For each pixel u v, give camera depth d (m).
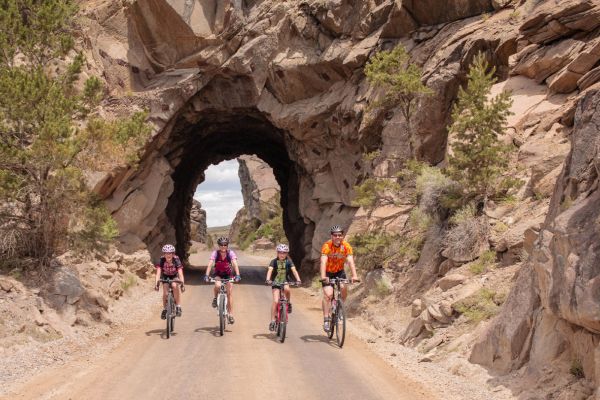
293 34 27.72
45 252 14.81
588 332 6.40
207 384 7.72
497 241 11.78
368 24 24.80
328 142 27.47
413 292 13.77
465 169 13.39
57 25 16.62
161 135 27.66
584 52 14.00
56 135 13.91
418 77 17.75
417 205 16.17
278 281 11.20
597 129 7.91
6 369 8.71
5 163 14.09
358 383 7.85
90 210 15.66
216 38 27.69
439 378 8.16
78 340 11.51
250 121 33.78
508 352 7.91
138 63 27.52
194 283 27.38
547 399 6.39
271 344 10.74
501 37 17.69
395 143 20.81
